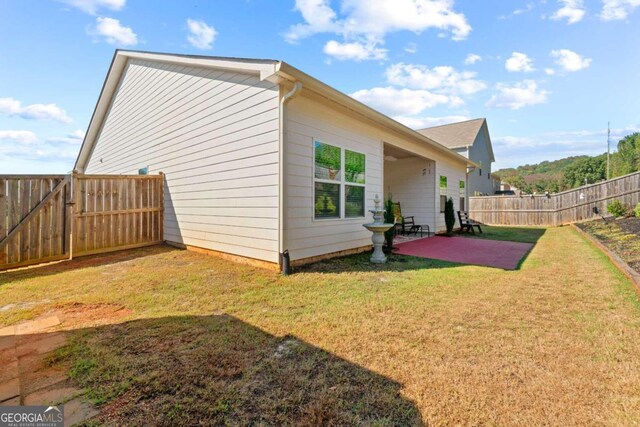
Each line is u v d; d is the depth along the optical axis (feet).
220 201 19.11
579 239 27.50
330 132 18.75
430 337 8.11
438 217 34.58
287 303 10.84
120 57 28.50
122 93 30.55
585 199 43.06
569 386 5.96
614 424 4.96
